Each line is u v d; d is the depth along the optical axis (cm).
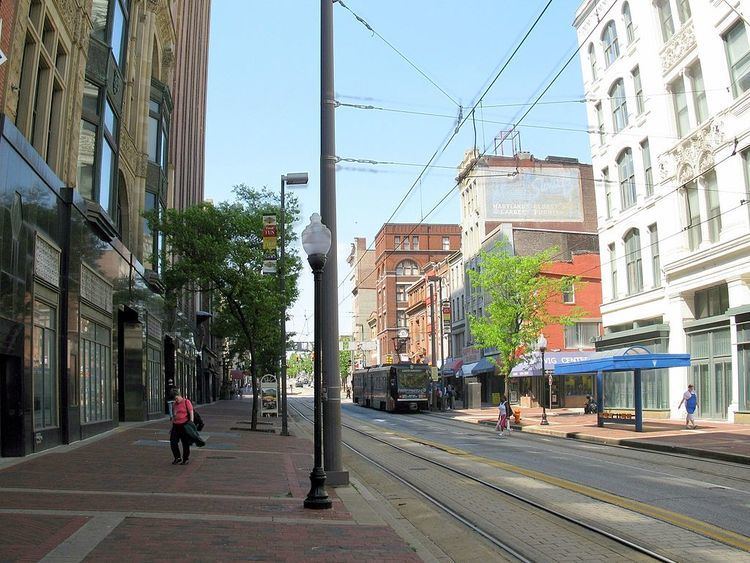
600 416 2906
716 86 2798
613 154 3703
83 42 2152
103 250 2364
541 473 1477
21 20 1638
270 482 1282
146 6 3256
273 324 3322
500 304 3903
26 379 1596
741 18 2603
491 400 5931
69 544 709
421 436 2691
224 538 771
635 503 1078
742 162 2675
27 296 1616
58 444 1853
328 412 1298
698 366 3028
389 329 10225
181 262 2698
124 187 2948
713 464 1644
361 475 1569
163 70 3819
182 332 4397
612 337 3691
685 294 3122
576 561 739
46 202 1772
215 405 5834
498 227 5303
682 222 3100
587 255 5153
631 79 3500
